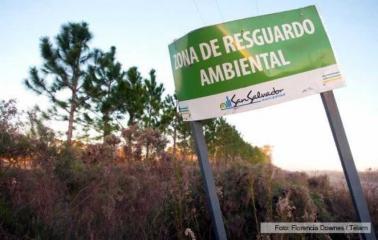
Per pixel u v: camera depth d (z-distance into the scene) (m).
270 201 3.89
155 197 4.17
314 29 3.41
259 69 3.34
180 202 3.88
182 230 3.78
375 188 5.30
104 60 19.80
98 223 3.72
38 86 18.94
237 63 3.36
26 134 4.33
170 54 3.71
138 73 20.22
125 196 4.08
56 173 4.17
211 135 16.50
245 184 4.28
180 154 5.80
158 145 5.59
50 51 19.44
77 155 4.75
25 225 3.42
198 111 3.40
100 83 19.52
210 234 4.00
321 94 3.32
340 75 3.32
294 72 3.33
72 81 19.50
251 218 4.14
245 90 3.32
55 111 18.69
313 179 6.30
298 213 4.05
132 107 18.47
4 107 4.12
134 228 3.82
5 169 3.73
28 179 3.71
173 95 18.91
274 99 3.29
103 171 4.27
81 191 3.90
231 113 3.32
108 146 5.16
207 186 3.37
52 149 4.35
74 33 20.05
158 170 4.91
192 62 3.46
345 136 3.20
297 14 3.44
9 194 3.61
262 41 3.39
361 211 3.03
